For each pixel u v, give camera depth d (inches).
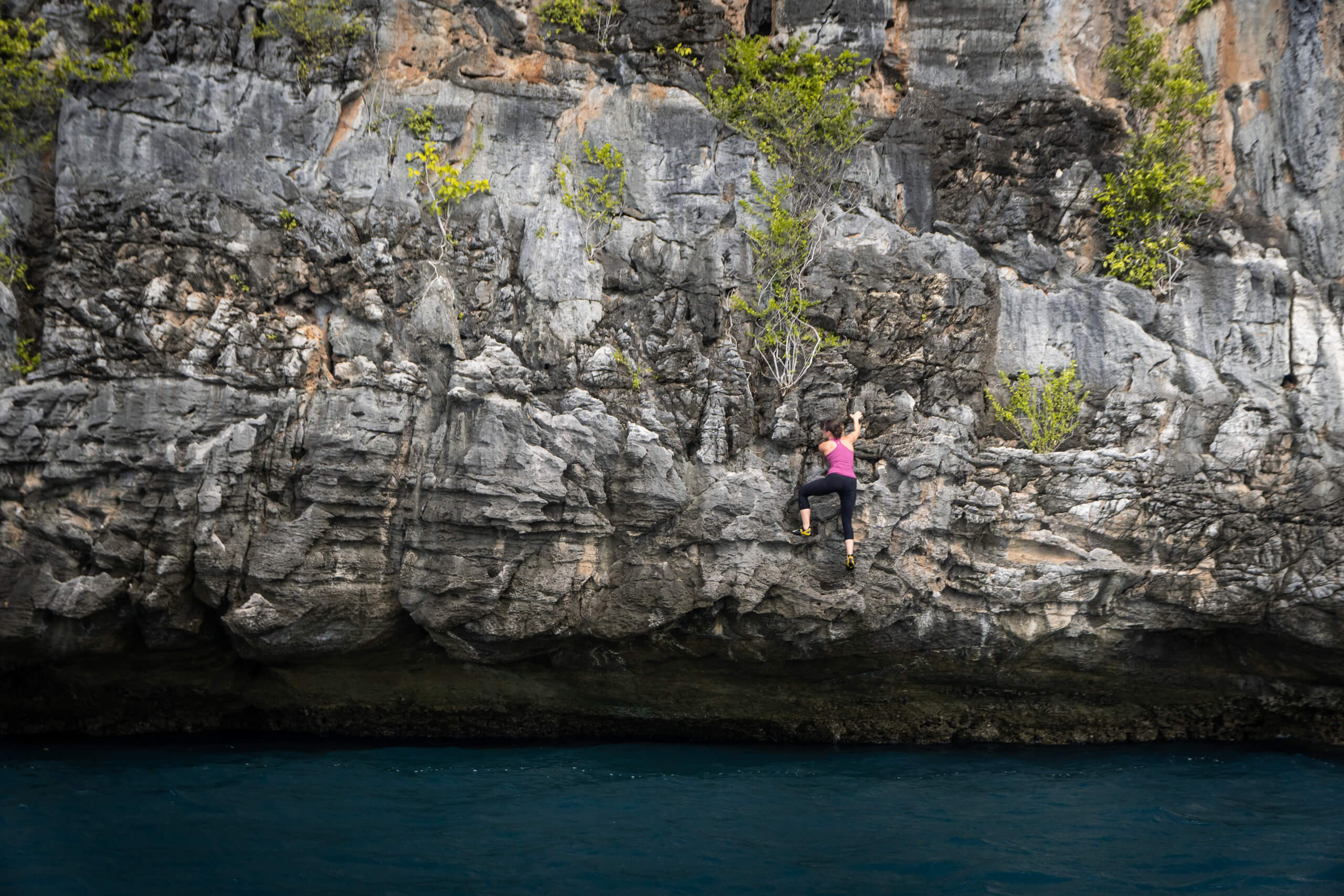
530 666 349.7
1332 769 343.3
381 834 259.9
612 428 330.0
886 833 270.8
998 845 262.5
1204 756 359.9
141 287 319.0
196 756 328.2
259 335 322.3
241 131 342.0
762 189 367.9
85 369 311.6
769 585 327.9
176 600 310.0
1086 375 362.9
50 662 326.0
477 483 315.9
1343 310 358.0
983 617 337.4
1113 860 253.3
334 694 355.6
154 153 333.4
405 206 349.7
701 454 337.7
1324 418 347.3
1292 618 336.8
